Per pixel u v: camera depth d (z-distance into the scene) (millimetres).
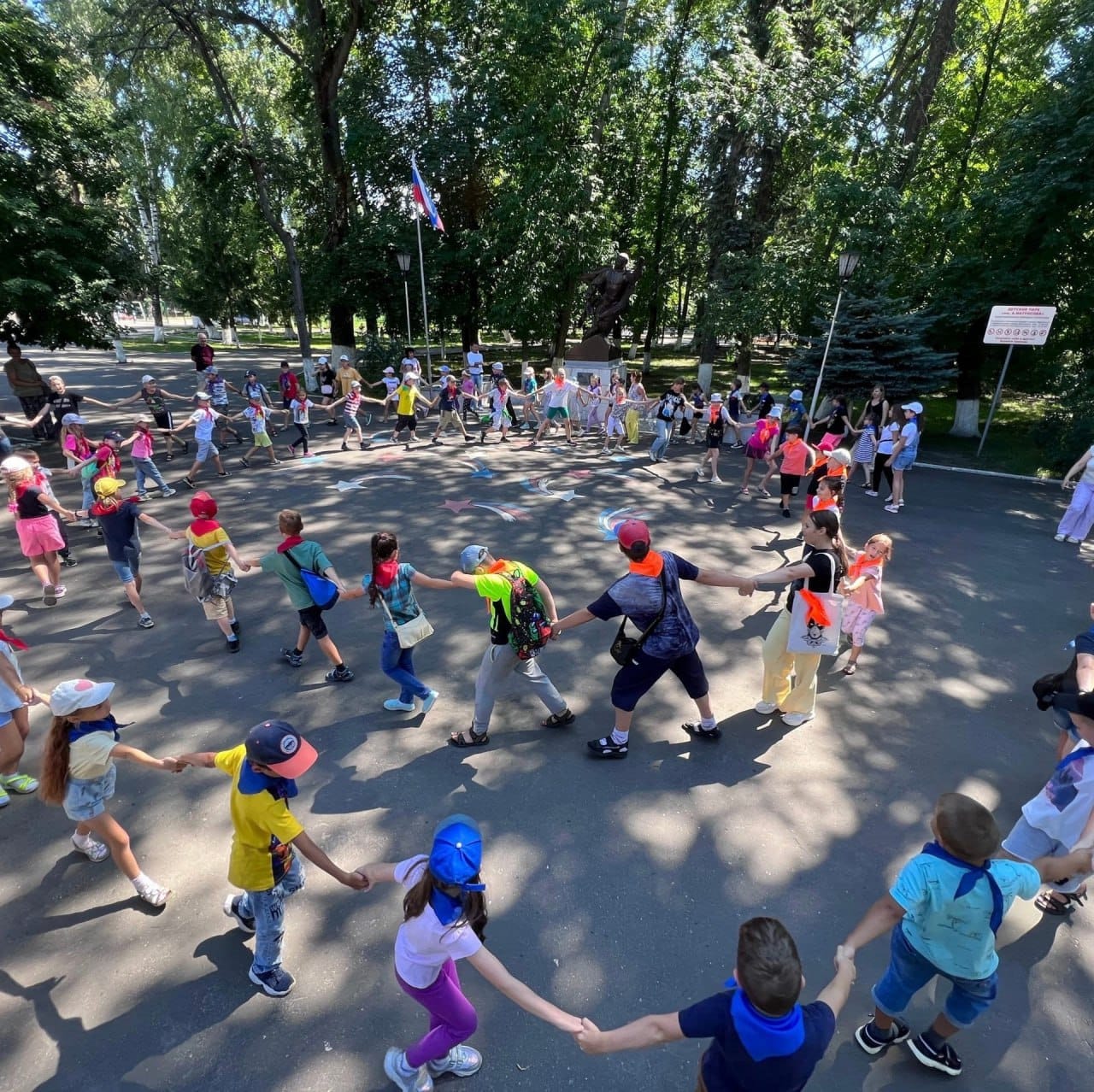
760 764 5152
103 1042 3129
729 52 21234
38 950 3594
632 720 5688
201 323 51312
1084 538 10625
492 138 23906
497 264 25844
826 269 19719
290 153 25016
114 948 3611
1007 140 18062
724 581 4871
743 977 1963
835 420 14633
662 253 28922
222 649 6754
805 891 4012
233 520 10539
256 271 45625
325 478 13070
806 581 5238
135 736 5379
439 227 19891
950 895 2588
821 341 17609
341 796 4711
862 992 3439
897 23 23938
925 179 24844
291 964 3523
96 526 10180
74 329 15562
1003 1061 3125
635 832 4430
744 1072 2000
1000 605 8242
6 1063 3041
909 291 19703
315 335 62531
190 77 29312
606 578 8508
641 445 16922
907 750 5383
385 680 6207
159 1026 3205
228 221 37531
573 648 6863
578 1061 3080
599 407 18109
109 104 19922
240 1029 3195
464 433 16797
